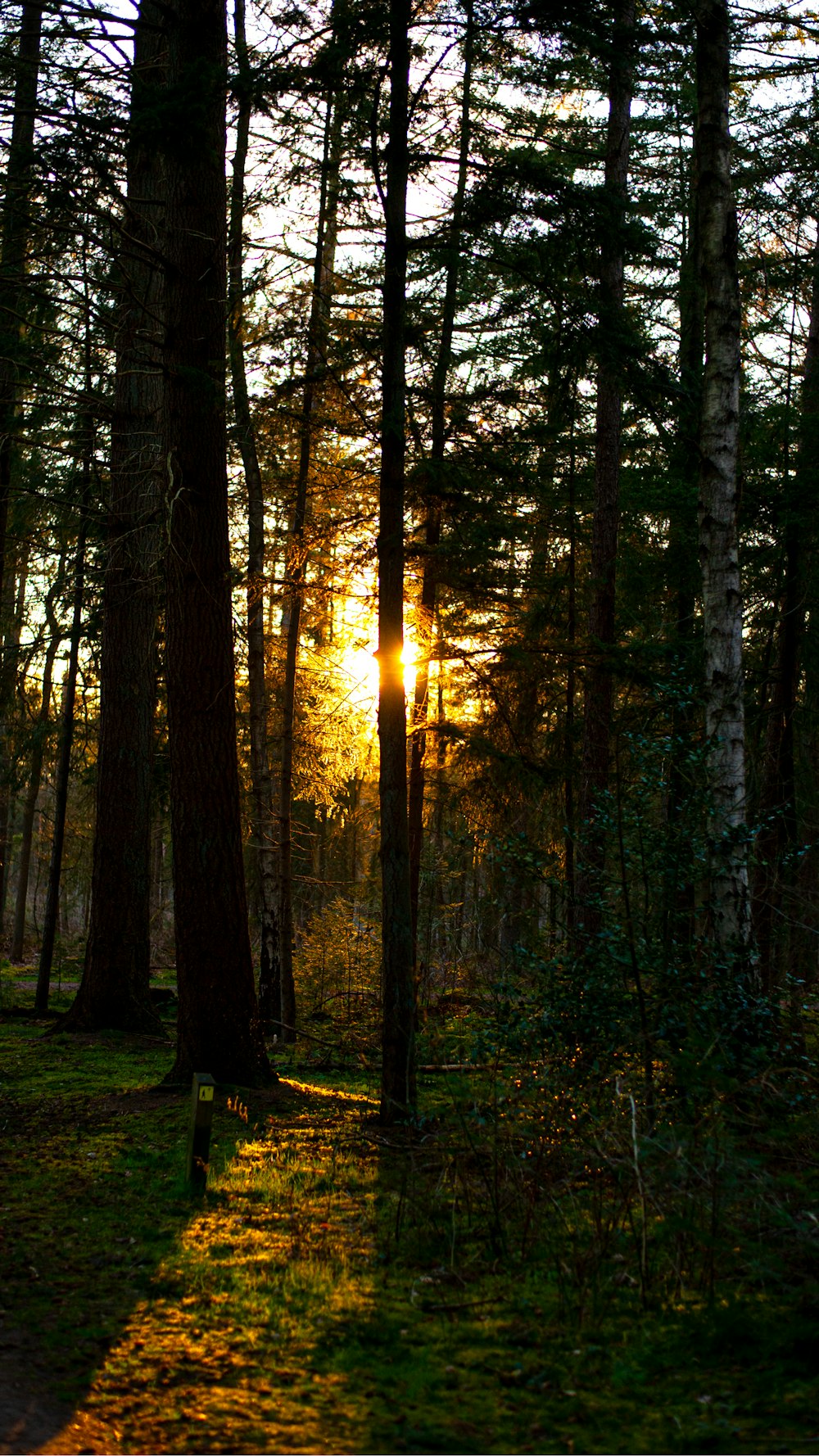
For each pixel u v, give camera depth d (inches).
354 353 476.1
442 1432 154.9
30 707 763.4
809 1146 257.3
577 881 339.6
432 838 747.4
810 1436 151.6
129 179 496.1
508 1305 202.8
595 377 543.2
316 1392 168.2
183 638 397.4
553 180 371.2
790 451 555.8
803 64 516.4
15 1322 194.7
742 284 610.5
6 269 505.4
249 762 745.0
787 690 552.4
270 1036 573.6
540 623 517.3
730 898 333.1
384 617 376.5
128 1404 163.0
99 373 532.4
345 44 347.3
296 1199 273.7
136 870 584.7
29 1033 583.2
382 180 401.1
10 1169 300.5
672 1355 180.2
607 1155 224.1
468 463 490.9
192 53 399.9
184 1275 217.9
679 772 316.2
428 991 528.1
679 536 594.9
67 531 628.1
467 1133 264.8
